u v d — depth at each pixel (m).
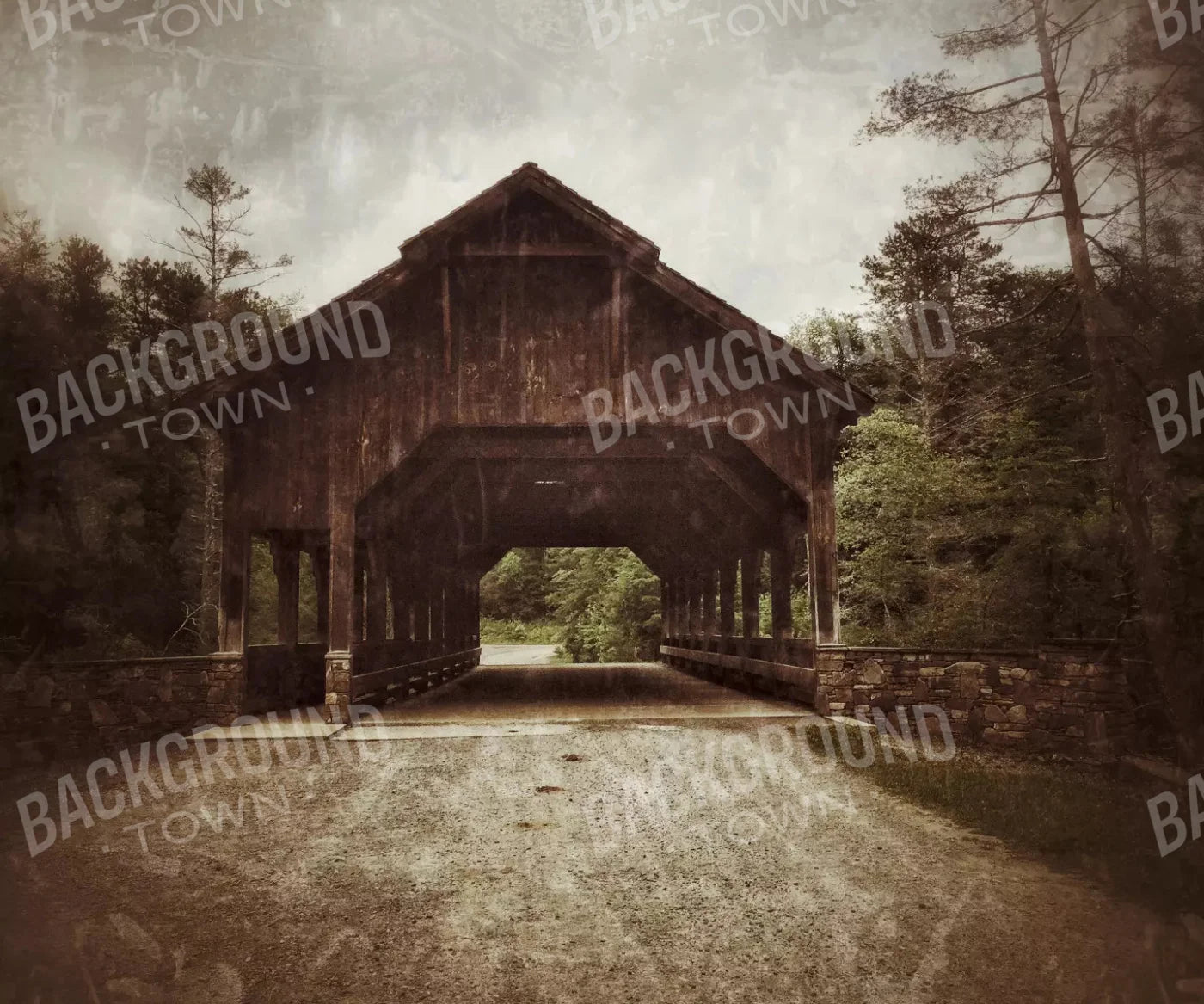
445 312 9.97
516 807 5.73
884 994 2.97
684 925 3.63
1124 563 7.40
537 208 9.80
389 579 13.98
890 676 9.62
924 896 3.96
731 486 12.01
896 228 9.07
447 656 17.34
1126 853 4.35
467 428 10.26
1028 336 9.31
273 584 16.78
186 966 3.19
